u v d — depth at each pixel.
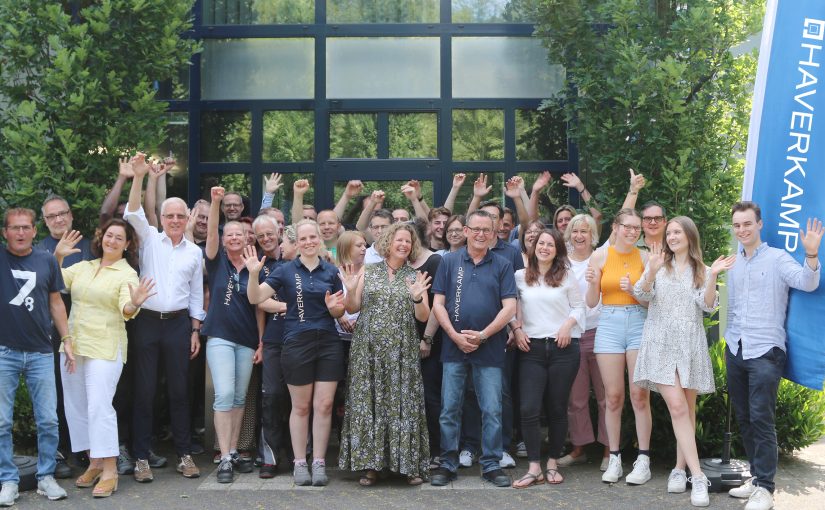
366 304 5.79
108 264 5.78
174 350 5.98
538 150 8.55
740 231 5.35
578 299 5.86
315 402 5.80
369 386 5.69
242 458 6.18
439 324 6.10
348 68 8.59
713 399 6.34
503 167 8.50
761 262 5.35
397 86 8.57
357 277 5.70
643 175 6.76
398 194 8.52
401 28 8.52
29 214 5.44
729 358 5.45
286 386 6.08
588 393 6.35
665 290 5.56
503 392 6.29
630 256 5.90
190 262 6.08
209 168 8.53
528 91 8.57
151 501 5.43
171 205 6.05
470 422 6.32
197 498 5.48
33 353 5.46
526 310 5.85
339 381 5.99
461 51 8.59
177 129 8.57
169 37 7.00
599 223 6.92
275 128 8.59
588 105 7.05
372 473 5.76
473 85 8.57
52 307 5.61
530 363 5.84
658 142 6.62
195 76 8.54
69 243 5.71
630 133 6.79
